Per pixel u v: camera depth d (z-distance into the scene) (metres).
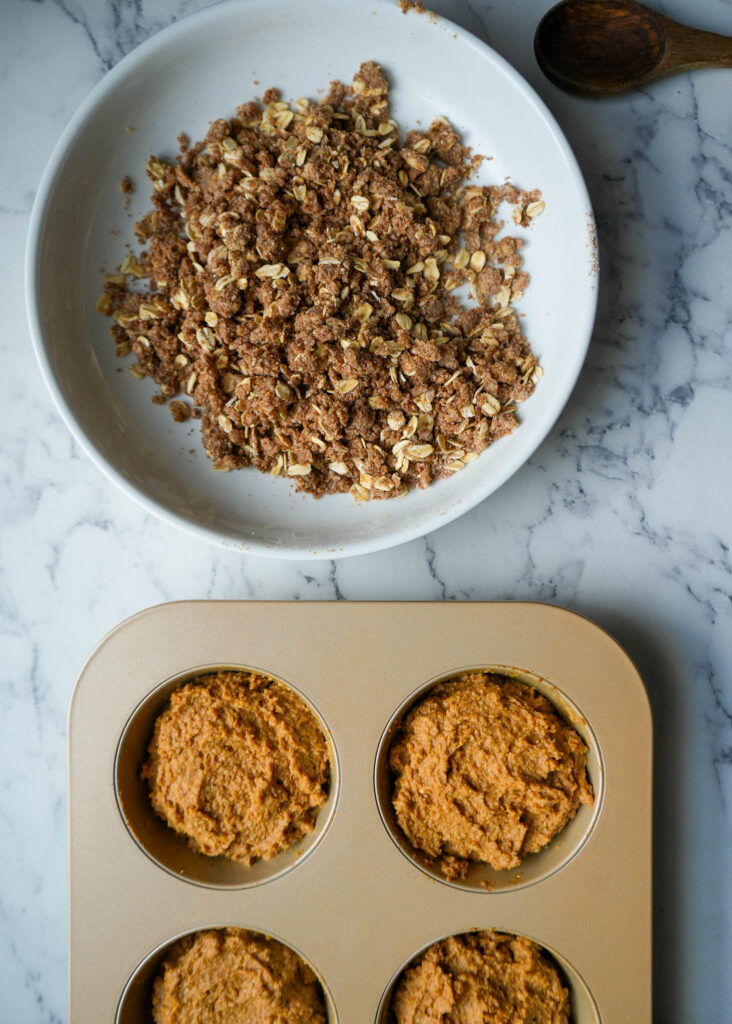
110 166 0.33
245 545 0.33
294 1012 0.32
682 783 0.36
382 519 0.34
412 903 0.32
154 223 0.34
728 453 0.36
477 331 0.34
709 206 0.36
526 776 0.32
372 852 0.32
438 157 0.34
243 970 0.32
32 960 0.35
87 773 0.32
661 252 0.36
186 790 0.32
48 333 0.32
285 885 0.32
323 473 0.34
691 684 0.36
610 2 0.34
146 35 0.35
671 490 0.36
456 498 0.33
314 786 0.32
